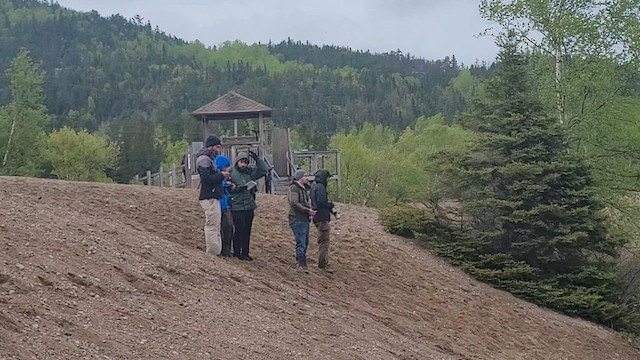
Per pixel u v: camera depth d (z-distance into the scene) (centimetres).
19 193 1284
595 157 2161
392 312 1316
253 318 914
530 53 2284
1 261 787
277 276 1232
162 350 694
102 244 984
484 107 1881
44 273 791
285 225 1593
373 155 4984
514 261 1734
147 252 1030
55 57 13862
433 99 11431
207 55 16338
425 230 1823
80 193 1396
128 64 13412
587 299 1684
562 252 1791
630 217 2052
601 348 1553
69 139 5284
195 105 11338
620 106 2206
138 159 6644
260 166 1270
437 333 1293
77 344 641
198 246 1271
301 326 966
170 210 1429
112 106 10912
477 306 1526
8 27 15450
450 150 1870
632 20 2186
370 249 1625
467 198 1819
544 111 1866
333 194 4209
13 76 4647
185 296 902
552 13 2245
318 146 6919
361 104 11262
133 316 764
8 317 640
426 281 1559
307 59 17088
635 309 1845
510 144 1803
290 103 11300
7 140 4581
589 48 2205
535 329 1519
